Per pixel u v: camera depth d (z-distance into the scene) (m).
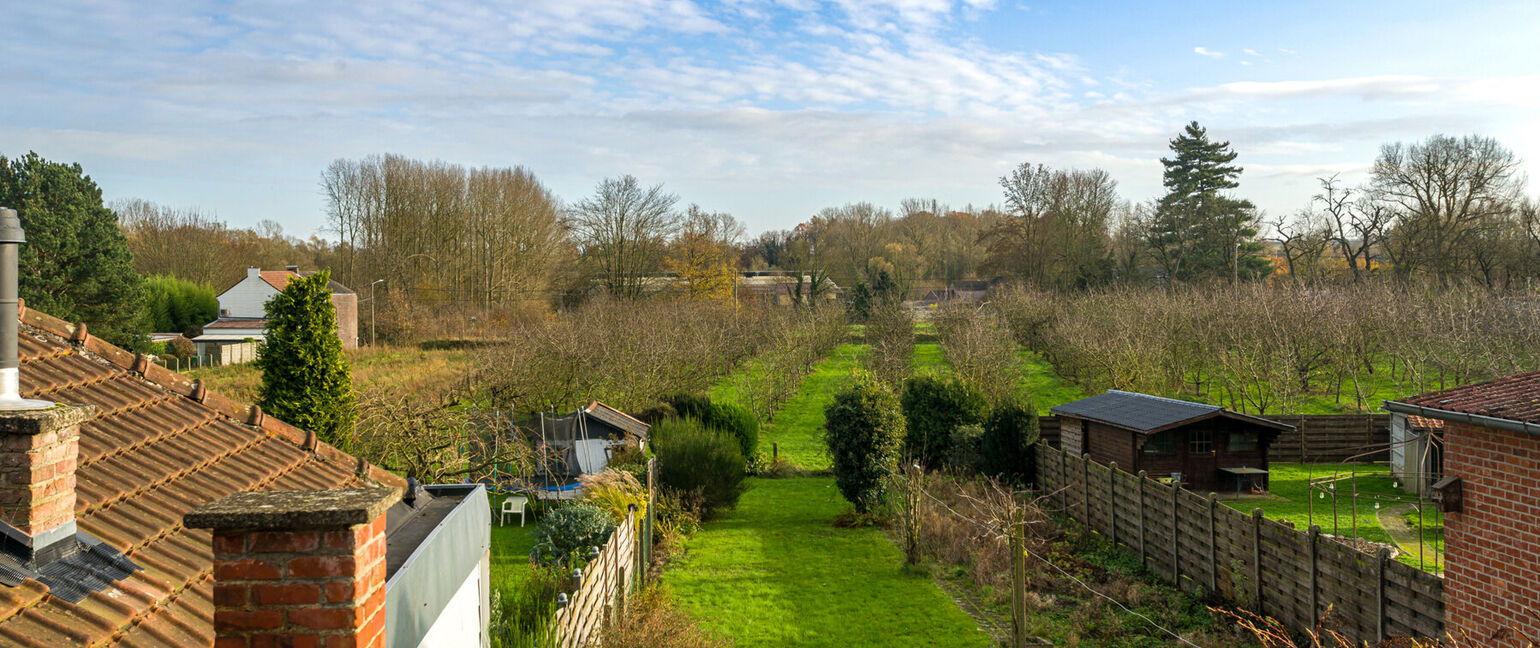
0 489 4.93
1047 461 22.86
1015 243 73.00
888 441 21.50
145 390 8.29
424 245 71.31
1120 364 36.38
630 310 49.91
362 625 3.82
